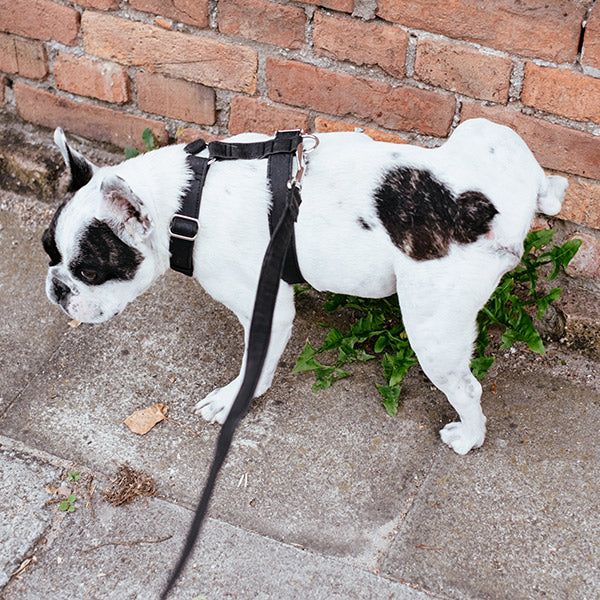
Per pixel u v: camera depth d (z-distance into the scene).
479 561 1.02
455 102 1.21
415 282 0.98
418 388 1.19
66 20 1.34
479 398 1.07
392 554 1.03
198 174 1.01
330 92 1.26
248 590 1.00
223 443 0.74
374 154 0.99
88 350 1.25
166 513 1.07
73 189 1.04
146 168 1.02
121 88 1.38
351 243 0.99
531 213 0.98
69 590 1.00
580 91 1.13
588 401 1.17
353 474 1.11
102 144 1.46
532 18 1.10
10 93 1.47
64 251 0.99
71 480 1.10
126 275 1.01
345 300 1.25
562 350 1.23
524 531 1.05
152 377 1.21
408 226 0.97
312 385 1.20
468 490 1.09
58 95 1.43
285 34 1.23
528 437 1.14
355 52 1.21
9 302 1.31
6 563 1.03
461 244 0.96
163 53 1.32
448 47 1.16
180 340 1.26
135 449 1.13
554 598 0.99
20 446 1.14
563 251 1.18
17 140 1.46
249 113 1.33
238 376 1.18
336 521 1.06
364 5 1.17
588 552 1.03
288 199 0.95
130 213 0.96
